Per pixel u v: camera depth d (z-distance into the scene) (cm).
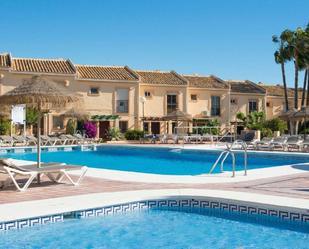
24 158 2541
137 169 1961
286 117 2928
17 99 1141
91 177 1322
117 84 3991
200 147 2858
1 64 3559
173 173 1803
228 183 1205
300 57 4275
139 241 752
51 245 722
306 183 1202
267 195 995
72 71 3791
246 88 4747
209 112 4416
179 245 731
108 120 3944
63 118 3741
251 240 757
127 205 955
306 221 836
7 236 765
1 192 1055
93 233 793
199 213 961
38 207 872
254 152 2425
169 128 4256
